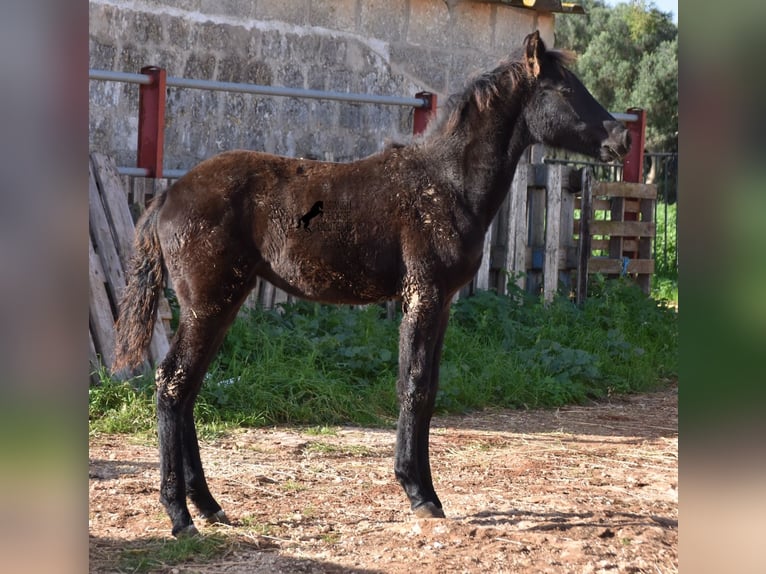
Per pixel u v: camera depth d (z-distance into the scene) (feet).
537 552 12.16
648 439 22.22
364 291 14.47
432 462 18.76
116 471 16.83
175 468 13.08
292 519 13.99
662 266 55.72
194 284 13.55
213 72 32.19
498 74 14.75
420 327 13.87
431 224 13.99
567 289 34.14
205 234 13.56
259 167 14.28
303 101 34.14
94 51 29.73
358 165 14.62
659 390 29.60
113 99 30.25
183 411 13.46
